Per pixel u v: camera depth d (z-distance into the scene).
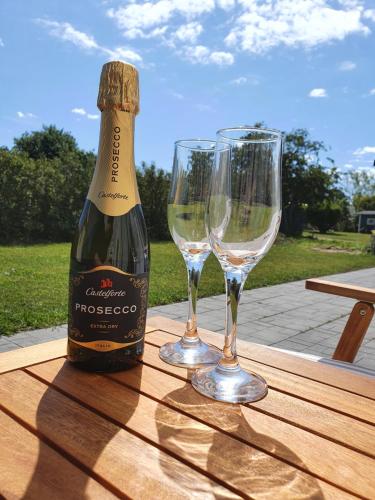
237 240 0.67
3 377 0.70
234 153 0.66
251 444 0.53
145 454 0.49
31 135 20.25
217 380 0.71
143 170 11.05
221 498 0.42
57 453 0.48
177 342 0.92
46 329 3.01
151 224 11.15
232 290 0.73
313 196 21.09
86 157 10.24
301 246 14.88
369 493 0.44
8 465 0.45
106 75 0.70
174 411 0.61
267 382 0.74
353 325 1.51
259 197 0.65
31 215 9.21
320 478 0.47
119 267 0.73
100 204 0.73
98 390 0.66
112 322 0.70
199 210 0.91
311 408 0.64
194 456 0.49
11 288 4.28
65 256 6.96
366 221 30.59
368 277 7.68
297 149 20.73
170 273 6.03
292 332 3.66
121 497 0.41
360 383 0.75
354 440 0.55
